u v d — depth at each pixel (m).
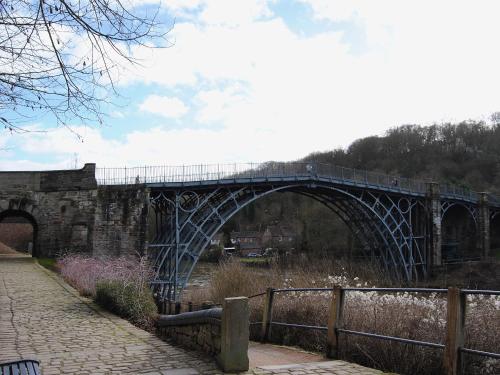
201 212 36.66
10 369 3.52
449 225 68.38
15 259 32.00
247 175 37.31
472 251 65.31
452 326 5.62
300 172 41.06
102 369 6.53
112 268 19.69
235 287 20.05
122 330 9.98
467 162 98.56
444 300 9.19
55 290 17.19
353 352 8.06
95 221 31.47
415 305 9.04
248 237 95.38
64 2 4.50
